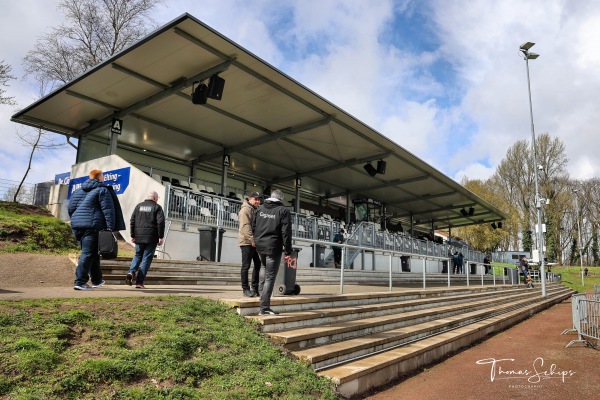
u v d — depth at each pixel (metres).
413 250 23.55
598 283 44.97
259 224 5.91
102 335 4.00
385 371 5.75
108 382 3.38
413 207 31.88
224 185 18.53
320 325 6.33
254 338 4.92
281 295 7.21
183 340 4.25
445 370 6.71
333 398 4.35
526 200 53.19
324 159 20.25
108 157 13.70
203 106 14.07
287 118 15.15
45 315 4.11
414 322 8.55
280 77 12.02
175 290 7.25
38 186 21.06
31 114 14.36
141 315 4.66
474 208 31.34
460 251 28.08
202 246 12.24
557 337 10.25
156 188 11.85
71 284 7.26
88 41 24.16
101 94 12.98
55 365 3.35
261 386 3.99
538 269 39.06
